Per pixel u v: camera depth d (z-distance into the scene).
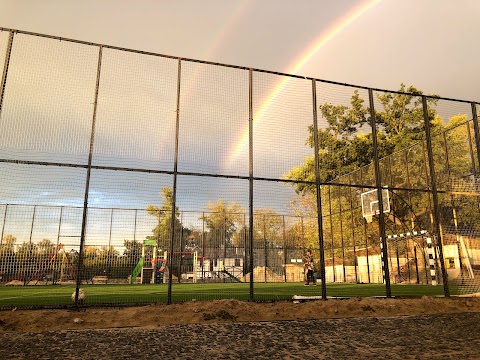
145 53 7.38
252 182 7.57
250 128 7.78
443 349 4.34
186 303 6.61
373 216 17.16
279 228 19.80
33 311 5.80
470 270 12.76
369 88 8.72
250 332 5.03
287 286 14.15
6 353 3.90
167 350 4.12
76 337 4.58
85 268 15.40
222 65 7.84
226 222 19.22
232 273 18.86
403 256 17.30
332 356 4.02
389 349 4.33
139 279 17.31
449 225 13.44
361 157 21.19
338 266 19.44
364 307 6.80
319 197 7.70
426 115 9.03
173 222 6.90
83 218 6.43
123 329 5.04
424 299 7.52
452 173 13.58
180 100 7.45
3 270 14.26
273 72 8.20
